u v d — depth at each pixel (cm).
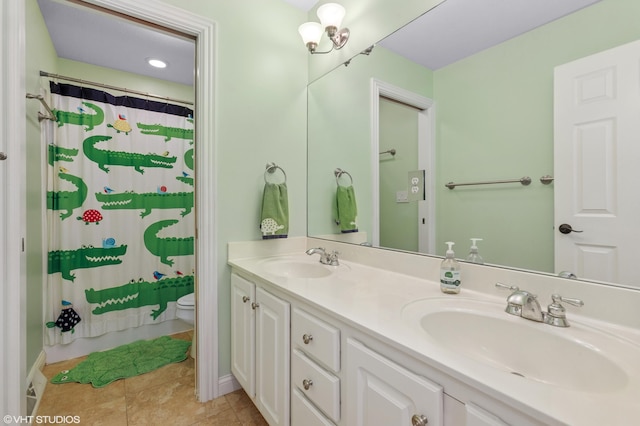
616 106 81
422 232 134
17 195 112
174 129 258
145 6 142
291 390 114
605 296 81
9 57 110
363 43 161
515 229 103
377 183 156
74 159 214
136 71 256
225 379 167
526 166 100
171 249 256
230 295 169
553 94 93
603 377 65
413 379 65
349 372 84
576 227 89
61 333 206
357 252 163
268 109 183
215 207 163
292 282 121
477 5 113
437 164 128
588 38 86
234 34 169
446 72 124
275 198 177
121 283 233
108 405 158
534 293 95
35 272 181
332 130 182
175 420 146
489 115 110
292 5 193
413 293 107
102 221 225
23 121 115
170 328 255
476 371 55
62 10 182
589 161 86
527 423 48
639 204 77
